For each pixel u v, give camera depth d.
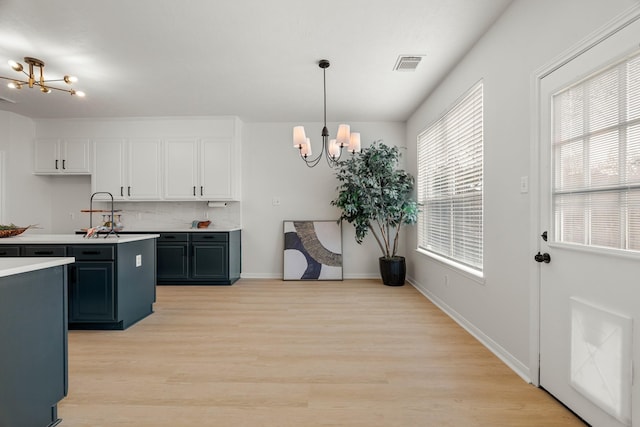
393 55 2.90
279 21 2.38
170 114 4.70
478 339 2.65
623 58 1.37
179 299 3.90
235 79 3.42
